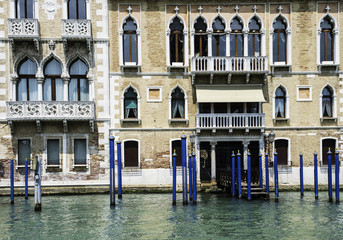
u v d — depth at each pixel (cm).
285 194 2028
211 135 2170
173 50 2186
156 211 1591
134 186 2133
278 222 1400
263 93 2192
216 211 1583
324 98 2222
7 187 2081
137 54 2169
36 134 2105
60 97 2147
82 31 2081
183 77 2170
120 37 2144
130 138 2145
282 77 2194
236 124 2153
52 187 2098
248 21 2181
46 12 2116
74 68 2152
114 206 1688
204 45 2195
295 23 2192
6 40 2092
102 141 2131
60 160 2108
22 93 2128
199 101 2106
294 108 2194
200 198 1906
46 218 1482
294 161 2181
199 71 2117
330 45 2217
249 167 1814
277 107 2209
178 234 1248
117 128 2141
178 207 1672
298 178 2173
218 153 2223
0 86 2094
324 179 2184
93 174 2123
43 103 2056
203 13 2177
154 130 2156
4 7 2095
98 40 2133
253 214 1528
